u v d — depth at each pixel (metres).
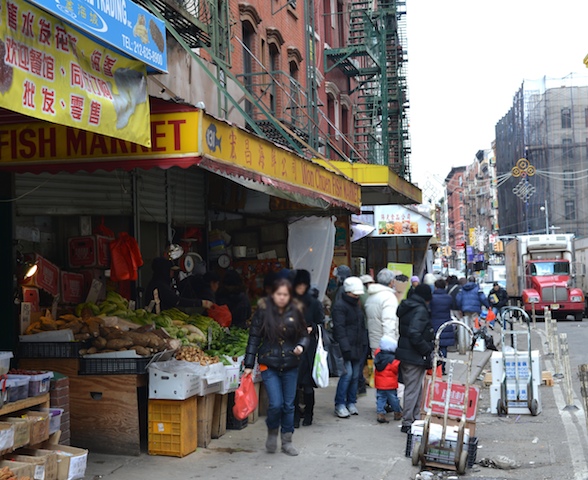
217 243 13.49
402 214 26.70
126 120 6.02
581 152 72.75
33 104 4.86
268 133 15.45
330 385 12.85
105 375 7.38
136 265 9.84
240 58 16.28
